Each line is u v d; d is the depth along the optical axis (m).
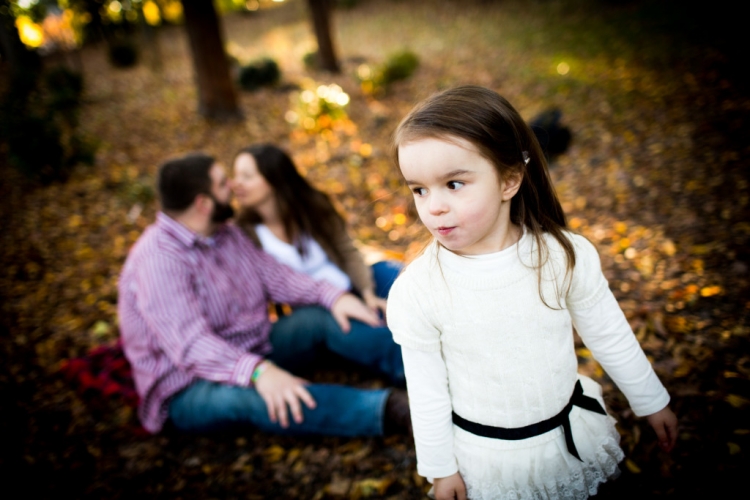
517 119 1.09
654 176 4.54
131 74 12.98
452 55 12.08
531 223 1.19
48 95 9.74
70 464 2.29
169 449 2.32
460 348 1.18
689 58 7.99
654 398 1.25
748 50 7.54
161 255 2.20
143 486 2.15
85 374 2.71
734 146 4.72
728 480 1.73
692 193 4.05
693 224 3.56
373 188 5.36
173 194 2.21
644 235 3.57
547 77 8.94
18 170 6.30
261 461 2.21
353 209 4.99
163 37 18.11
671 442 1.29
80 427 2.51
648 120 5.98
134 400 2.51
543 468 1.20
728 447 1.85
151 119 8.86
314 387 2.10
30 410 2.66
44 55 15.40
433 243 1.21
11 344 3.34
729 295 2.70
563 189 4.78
